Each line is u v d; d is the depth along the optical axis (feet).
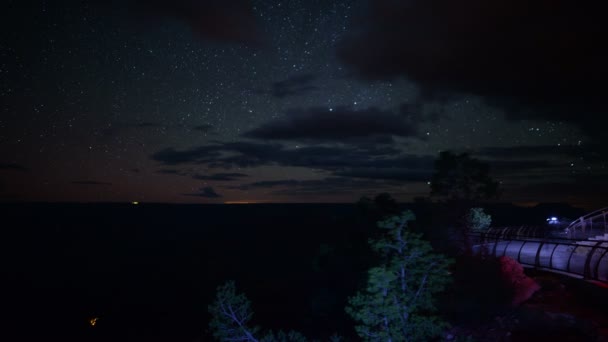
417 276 30.89
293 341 37.86
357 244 50.98
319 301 54.54
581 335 29.81
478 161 57.16
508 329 32.45
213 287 137.49
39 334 130.52
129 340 111.04
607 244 58.65
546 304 37.19
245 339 33.71
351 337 46.50
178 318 121.29
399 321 28.99
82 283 172.76
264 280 102.73
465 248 49.06
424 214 54.49
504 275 40.68
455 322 35.68
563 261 53.01
